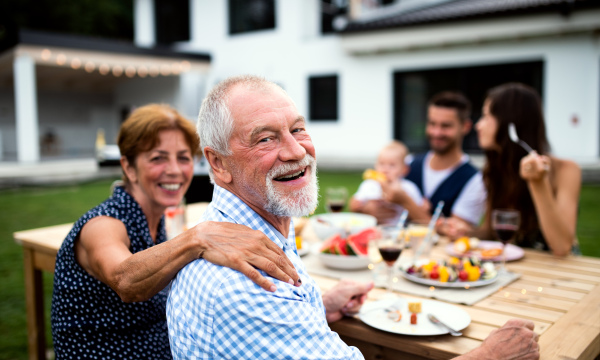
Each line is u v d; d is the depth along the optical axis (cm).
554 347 121
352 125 1088
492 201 246
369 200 299
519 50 855
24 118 1032
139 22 1443
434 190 299
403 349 129
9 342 282
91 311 141
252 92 107
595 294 160
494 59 883
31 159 1048
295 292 103
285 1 1166
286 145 106
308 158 111
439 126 291
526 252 214
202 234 105
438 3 1081
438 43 922
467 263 176
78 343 142
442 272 170
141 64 1159
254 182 107
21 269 409
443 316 138
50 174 1019
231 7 1276
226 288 94
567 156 828
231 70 1278
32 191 872
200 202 355
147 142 161
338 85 1100
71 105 1628
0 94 1534
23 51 995
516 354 111
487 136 243
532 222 234
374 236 193
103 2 2197
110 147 1062
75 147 1645
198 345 97
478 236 246
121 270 118
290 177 110
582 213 585
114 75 1390
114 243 137
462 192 288
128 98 1580
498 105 239
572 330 131
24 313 321
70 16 2095
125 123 164
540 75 845
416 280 171
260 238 103
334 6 1273
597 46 785
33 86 1025
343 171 1067
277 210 109
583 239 470
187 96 1321
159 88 1430
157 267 110
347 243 191
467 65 916
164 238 180
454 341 127
